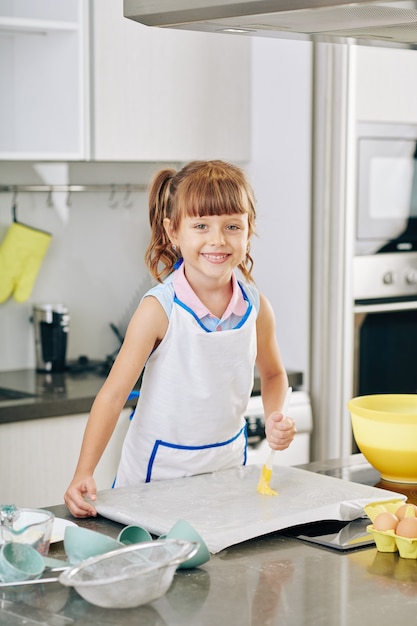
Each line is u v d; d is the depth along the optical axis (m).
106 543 1.51
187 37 3.44
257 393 3.42
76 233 3.66
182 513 1.75
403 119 3.60
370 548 1.66
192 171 2.04
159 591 1.37
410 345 3.72
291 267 3.58
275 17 1.59
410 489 2.04
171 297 2.09
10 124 3.27
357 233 3.52
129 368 2.05
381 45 1.97
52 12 3.19
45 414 3.03
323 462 2.29
